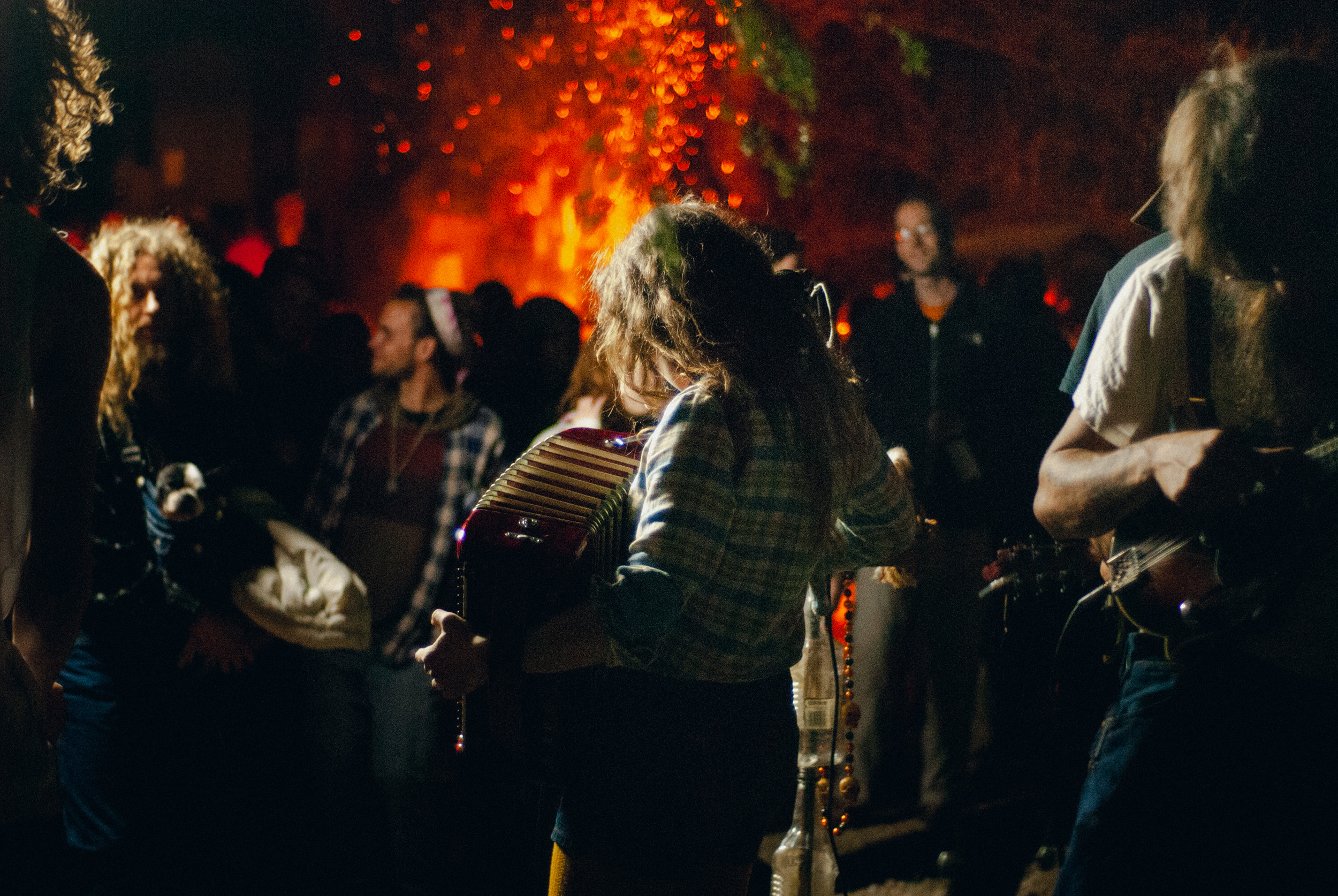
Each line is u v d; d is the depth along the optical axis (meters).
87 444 1.65
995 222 10.84
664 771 1.77
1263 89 1.74
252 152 13.38
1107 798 1.83
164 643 3.19
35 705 1.55
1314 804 1.71
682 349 1.82
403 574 3.46
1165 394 1.86
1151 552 1.83
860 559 2.10
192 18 12.72
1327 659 1.70
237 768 3.76
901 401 3.98
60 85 1.66
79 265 1.61
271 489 3.78
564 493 1.87
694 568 1.67
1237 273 1.77
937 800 3.85
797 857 2.63
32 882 1.54
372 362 4.53
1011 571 3.19
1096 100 10.59
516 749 1.76
